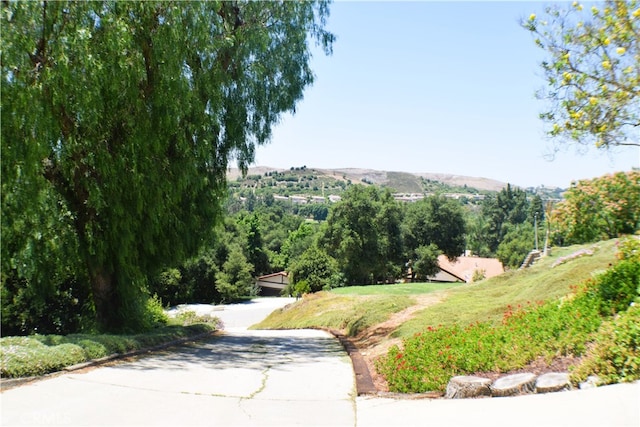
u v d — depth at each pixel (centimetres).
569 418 461
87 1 1050
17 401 590
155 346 1178
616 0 735
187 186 1311
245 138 1495
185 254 1475
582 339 652
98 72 1041
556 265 1670
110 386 688
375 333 1419
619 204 1900
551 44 803
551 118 820
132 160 1166
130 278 1359
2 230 1206
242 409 600
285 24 1494
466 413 532
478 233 10719
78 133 1151
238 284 6006
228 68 1384
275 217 11088
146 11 1122
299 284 5706
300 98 1560
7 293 1398
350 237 5672
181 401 625
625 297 762
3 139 1041
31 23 1025
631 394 498
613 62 745
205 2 1209
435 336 939
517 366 681
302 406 626
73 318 1490
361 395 704
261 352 1230
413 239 6419
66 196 1262
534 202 9162
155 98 1150
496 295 1580
